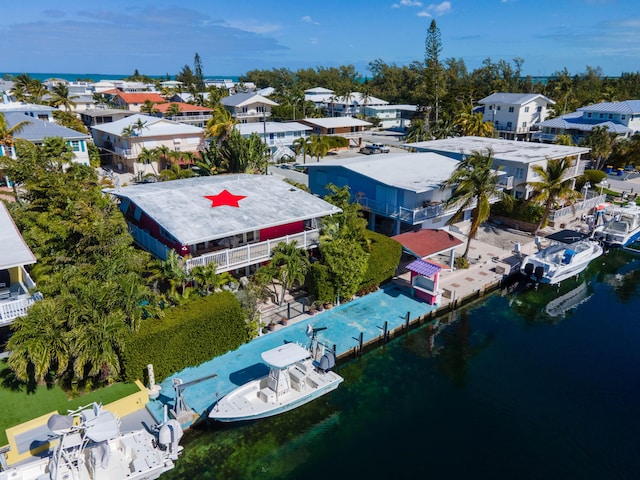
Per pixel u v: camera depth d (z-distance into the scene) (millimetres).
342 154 79688
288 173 63844
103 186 43844
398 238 32500
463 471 17828
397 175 38375
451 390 22531
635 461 18422
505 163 45406
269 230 30109
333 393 22188
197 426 19266
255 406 19344
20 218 28188
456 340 26953
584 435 19750
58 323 18391
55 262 24172
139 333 19938
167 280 25109
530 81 123562
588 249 36250
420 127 81000
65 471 15125
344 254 26875
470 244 39250
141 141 60125
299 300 28703
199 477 17344
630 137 70562
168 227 25328
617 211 43188
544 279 32906
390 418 20625
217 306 22469
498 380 23359
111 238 24734
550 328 28547
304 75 189875
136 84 154625
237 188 32781
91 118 82500
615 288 34656
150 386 20125
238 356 23312
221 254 25656
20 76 102000
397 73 157500
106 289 19656
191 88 147625
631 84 126438
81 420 15984
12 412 18188
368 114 117125
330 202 32812
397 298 30094
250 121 98875
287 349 20656
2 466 15680
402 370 24078
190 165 61719
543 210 41719
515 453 18750
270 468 17812
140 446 16719
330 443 19109
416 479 17422
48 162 38281
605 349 26297
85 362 18141
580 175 51375
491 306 31172
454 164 42688
